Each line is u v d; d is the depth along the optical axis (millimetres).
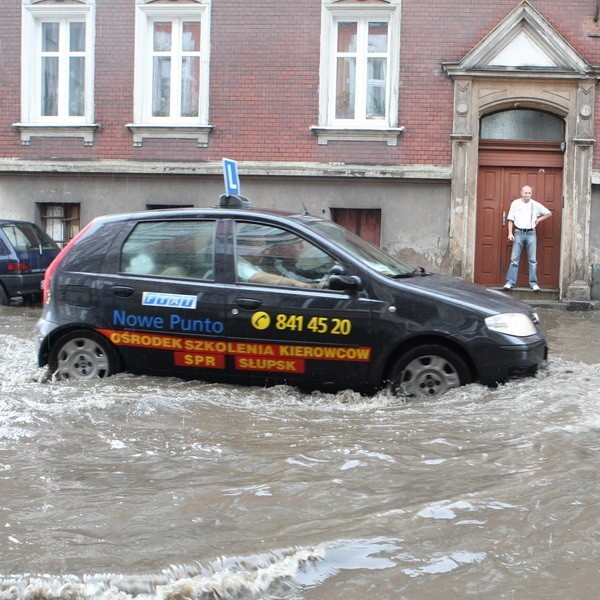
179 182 18906
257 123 18609
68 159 19188
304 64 18422
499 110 18172
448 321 7352
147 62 19031
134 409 6934
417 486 5074
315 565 3955
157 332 7926
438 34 18078
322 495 4910
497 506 4641
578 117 17719
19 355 9906
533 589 3719
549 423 6363
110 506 4773
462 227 18062
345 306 7512
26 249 16391
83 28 19297
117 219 8297
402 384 7473
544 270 18203
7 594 3662
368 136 18281
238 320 7719
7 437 6195
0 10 19266
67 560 4004
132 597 3650
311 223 8078
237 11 18531
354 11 18297
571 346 11148
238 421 6691
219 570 3891
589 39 17734
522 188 17984
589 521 4426
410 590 3725
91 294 8117
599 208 17766
